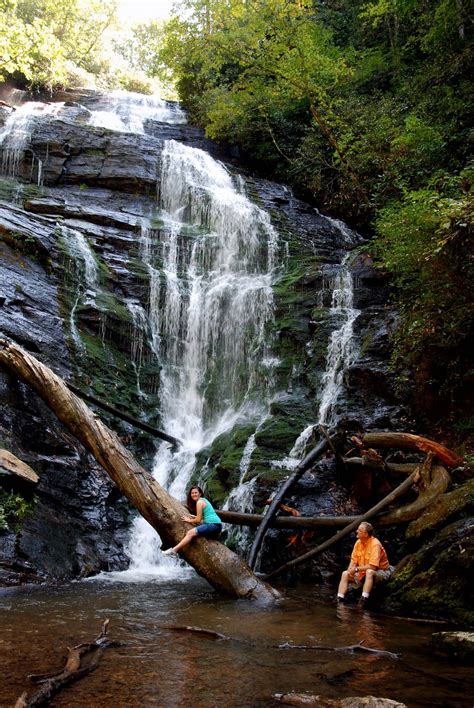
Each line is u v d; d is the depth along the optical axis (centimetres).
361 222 2161
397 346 1213
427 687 429
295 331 1496
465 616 657
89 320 1394
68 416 916
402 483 876
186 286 1642
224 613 653
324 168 2169
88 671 427
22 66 2494
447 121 1730
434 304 1087
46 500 957
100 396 1269
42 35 2484
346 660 489
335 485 1025
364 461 947
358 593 787
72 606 656
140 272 1594
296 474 970
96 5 3953
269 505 940
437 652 526
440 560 709
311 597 785
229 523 953
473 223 923
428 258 984
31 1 3628
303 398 1344
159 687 404
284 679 432
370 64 2298
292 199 2216
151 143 2128
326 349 1408
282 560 955
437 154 1600
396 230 1140
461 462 880
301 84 1970
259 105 2256
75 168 1947
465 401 1092
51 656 460
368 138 1783
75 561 877
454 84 1830
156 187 1972
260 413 1384
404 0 2030
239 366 1534
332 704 379
